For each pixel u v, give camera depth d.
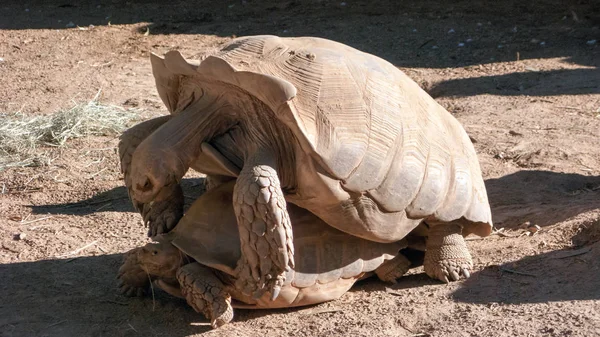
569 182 6.06
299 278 3.89
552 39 10.73
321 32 11.52
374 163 3.82
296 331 3.86
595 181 6.07
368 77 4.02
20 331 3.92
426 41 10.90
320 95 3.79
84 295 4.34
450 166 4.27
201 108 3.85
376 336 3.77
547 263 4.48
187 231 3.92
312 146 3.61
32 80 9.27
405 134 4.01
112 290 4.40
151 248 3.91
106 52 10.60
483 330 3.74
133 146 4.05
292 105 3.64
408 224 4.09
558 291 4.11
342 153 3.70
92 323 4.01
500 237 5.08
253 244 3.54
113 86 9.01
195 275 3.80
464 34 11.19
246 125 3.80
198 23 12.27
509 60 9.84
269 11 12.98
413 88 4.34
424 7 12.92
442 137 4.30
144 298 4.29
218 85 3.81
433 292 4.27
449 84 8.97
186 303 4.21
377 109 3.92
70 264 4.76
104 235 5.21
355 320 3.95
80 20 12.41
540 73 9.20
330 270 3.98
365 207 3.88
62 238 5.15
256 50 3.98
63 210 5.70
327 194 3.72
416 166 4.04
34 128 7.21
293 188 3.82
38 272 4.64
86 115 7.46
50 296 4.33
